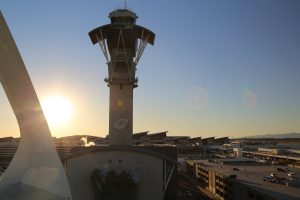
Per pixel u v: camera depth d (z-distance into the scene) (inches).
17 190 1104.2
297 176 3193.9
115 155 2652.6
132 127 3565.5
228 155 7869.1
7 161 5851.4
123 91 3560.5
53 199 1119.6
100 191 2522.1
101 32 3518.7
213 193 3821.4
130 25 3506.4
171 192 2982.3
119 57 3531.0
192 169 5447.8
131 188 2539.4
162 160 2677.2
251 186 2652.6
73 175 2613.2
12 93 1175.6
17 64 1155.9
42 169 1175.6
